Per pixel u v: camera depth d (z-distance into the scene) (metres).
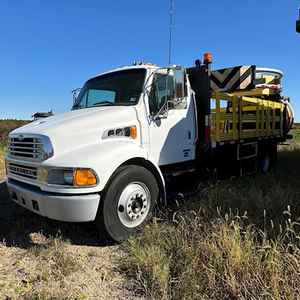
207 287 3.36
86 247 4.61
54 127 4.77
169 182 6.10
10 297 3.37
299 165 9.99
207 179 6.90
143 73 5.61
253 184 7.03
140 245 4.34
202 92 6.54
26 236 4.94
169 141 5.86
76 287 3.57
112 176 4.69
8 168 5.36
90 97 6.21
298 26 7.05
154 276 3.54
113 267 4.02
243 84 8.31
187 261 3.70
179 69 5.74
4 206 6.31
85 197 4.37
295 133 21.98
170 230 4.42
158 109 5.66
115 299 3.38
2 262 4.18
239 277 3.41
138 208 4.92
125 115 5.23
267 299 3.12
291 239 3.86
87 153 4.57
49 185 4.46
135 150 4.96
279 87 10.28
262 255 3.64
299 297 3.08
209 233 4.15
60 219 4.43
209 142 6.61
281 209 5.05
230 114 7.63
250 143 8.47
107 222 4.58
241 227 4.17
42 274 3.80
